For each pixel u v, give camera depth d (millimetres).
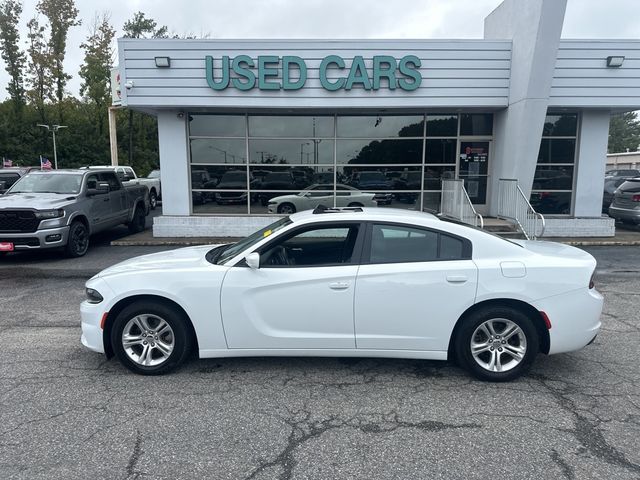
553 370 4527
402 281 4121
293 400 3924
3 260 10188
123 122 46469
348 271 4164
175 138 12422
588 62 11438
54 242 9695
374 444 3277
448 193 12336
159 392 4062
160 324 4332
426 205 13164
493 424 3539
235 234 12656
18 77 47562
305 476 2930
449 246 4246
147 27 43312
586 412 3719
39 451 3189
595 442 3293
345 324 4184
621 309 6566
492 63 11570
